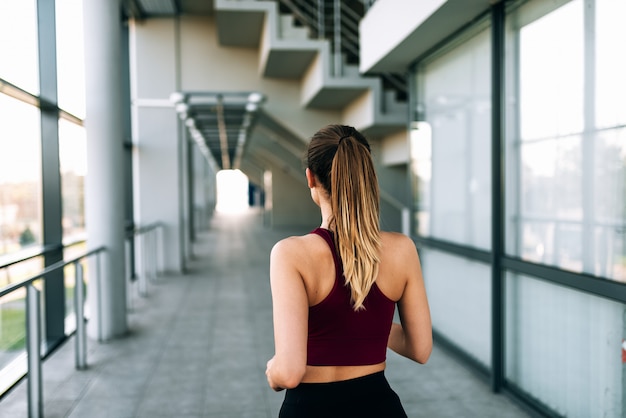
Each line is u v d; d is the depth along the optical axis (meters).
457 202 4.31
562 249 2.85
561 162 2.84
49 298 4.67
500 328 3.45
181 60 8.51
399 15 4.34
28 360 2.96
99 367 4.02
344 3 8.74
